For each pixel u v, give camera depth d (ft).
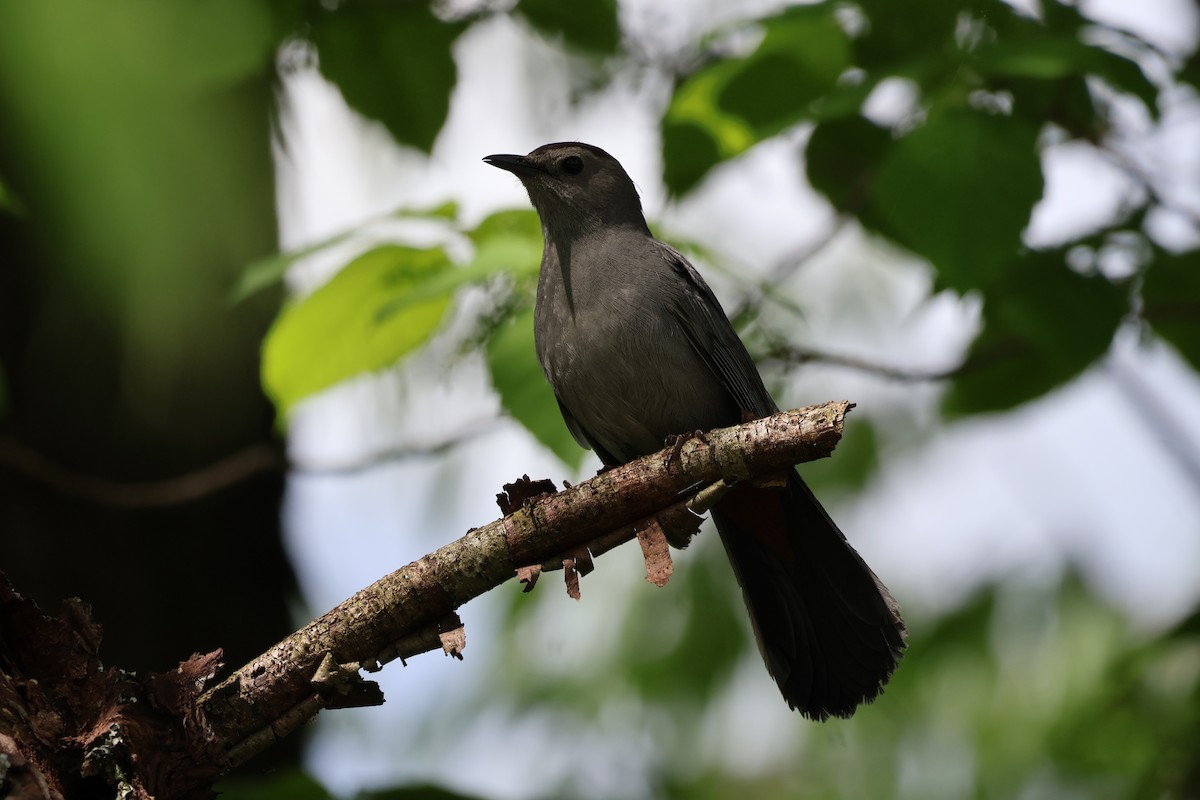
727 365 28.89
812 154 32.71
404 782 23.54
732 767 44.60
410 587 19.25
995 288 29.50
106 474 31.83
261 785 23.04
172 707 18.22
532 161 30.71
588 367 28.37
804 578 25.89
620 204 30.71
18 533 30.76
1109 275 31.07
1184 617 36.94
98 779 17.39
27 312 30.89
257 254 28.25
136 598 31.63
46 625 17.79
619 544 20.29
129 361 31.32
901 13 29.04
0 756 16.07
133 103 16.67
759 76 29.50
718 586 42.83
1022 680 41.55
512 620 44.73
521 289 27.30
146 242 16.79
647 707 43.55
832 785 44.47
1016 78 28.43
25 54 16.07
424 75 30.14
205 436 32.68
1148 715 38.93
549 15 31.94
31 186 16.92
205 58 23.98
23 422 31.04
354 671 18.58
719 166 30.94
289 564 34.99
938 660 42.70
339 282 26.53
